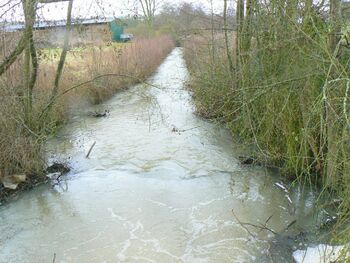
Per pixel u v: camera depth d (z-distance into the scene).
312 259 4.68
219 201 6.30
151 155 8.30
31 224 5.71
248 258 4.85
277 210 6.00
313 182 6.69
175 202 6.27
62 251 5.06
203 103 11.01
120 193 6.60
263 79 7.15
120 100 13.79
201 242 5.20
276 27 6.58
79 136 9.71
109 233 5.44
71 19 8.24
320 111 4.73
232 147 8.77
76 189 6.79
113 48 13.89
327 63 5.25
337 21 5.15
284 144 7.21
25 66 7.54
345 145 4.68
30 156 7.14
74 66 12.94
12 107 7.10
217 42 10.97
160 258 4.88
